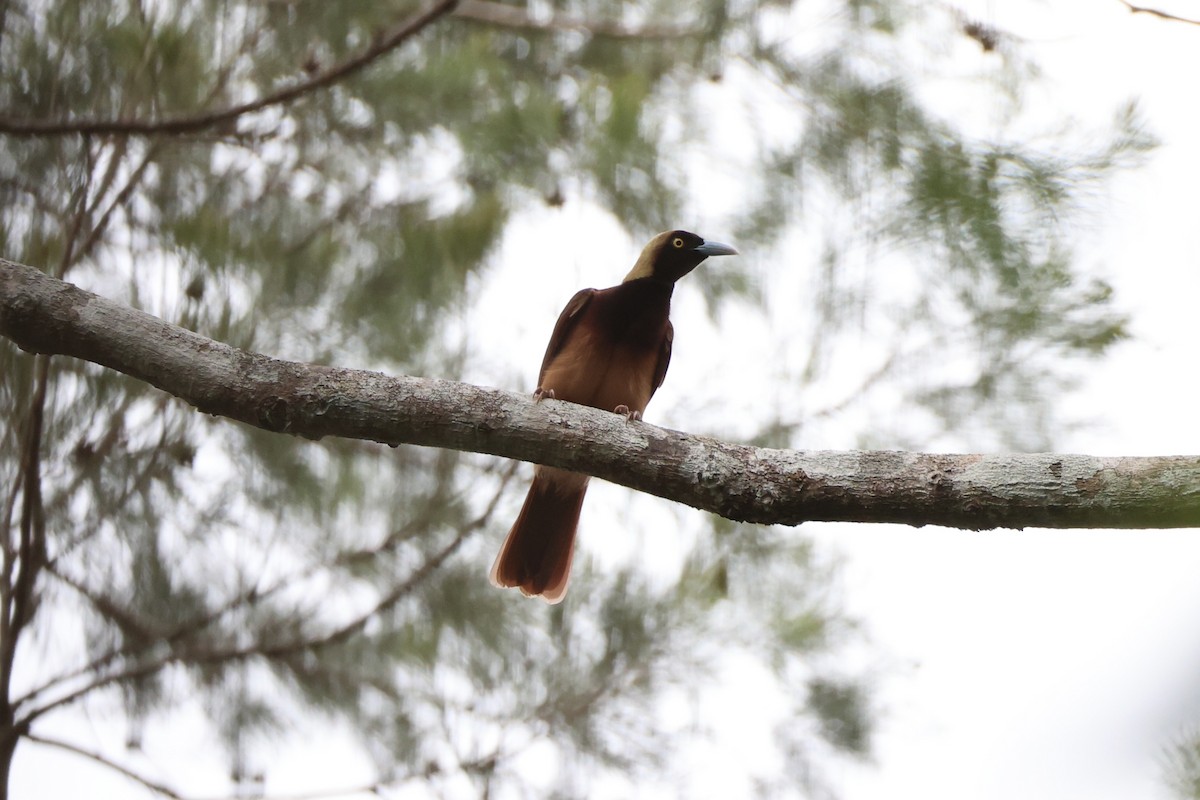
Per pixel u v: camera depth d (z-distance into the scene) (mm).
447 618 11484
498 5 12820
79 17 9883
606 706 11414
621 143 10969
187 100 10219
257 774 11055
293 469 11258
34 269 7523
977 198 9383
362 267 11125
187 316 9430
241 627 11141
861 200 10688
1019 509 6527
